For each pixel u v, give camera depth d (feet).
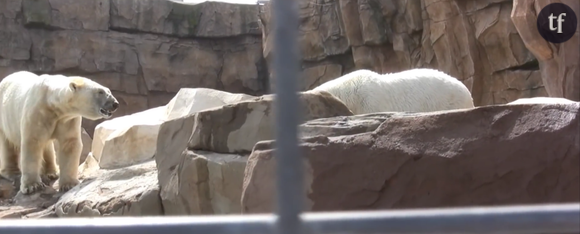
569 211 3.12
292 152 3.19
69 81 19.53
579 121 6.84
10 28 45.55
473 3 36.35
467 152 7.20
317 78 46.21
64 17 47.37
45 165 21.67
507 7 34.94
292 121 3.19
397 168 7.36
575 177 6.73
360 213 3.28
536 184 6.91
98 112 19.06
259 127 11.46
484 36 35.91
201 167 11.57
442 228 3.18
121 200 14.10
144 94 50.24
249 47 53.36
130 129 20.56
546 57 26.55
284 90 3.17
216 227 3.34
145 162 19.58
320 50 46.16
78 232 3.51
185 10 51.85
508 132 7.14
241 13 53.06
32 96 19.43
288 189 3.22
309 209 7.45
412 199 7.30
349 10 42.80
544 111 7.09
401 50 40.88
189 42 52.29
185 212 11.99
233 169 11.07
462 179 7.18
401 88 19.26
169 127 13.53
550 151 6.87
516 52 34.96
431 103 19.15
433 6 37.55
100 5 48.57
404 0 39.96
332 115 12.69
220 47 53.47
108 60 48.83
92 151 24.00
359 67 43.27
